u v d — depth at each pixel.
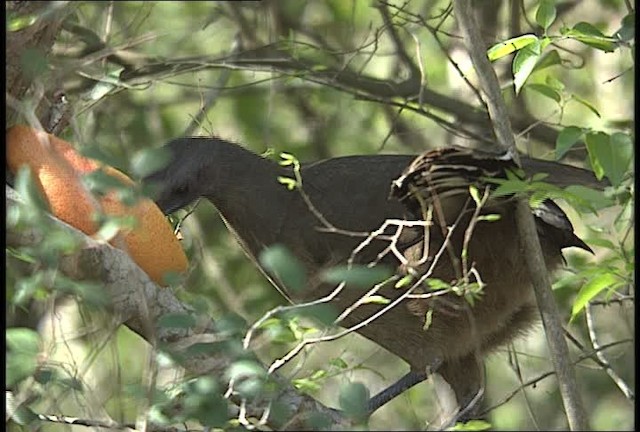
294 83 14.34
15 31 7.92
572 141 8.74
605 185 9.27
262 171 10.00
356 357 11.22
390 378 14.03
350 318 9.88
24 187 6.89
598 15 14.73
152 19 14.16
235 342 7.25
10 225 7.36
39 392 7.74
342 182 9.87
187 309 7.80
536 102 15.30
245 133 15.21
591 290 8.88
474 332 9.20
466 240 8.16
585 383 15.34
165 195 9.68
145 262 7.91
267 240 9.94
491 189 8.59
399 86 13.73
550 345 8.46
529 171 9.37
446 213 9.04
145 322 7.64
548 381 14.67
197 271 13.81
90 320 8.50
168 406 7.39
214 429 7.66
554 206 9.42
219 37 15.59
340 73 12.92
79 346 10.26
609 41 9.30
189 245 10.85
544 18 9.19
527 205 8.60
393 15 11.93
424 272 9.46
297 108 15.54
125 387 7.41
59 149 7.66
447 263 9.46
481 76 8.53
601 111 15.00
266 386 7.29
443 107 13.79
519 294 9.78
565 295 12.90
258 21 15.02
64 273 7.48
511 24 13.21
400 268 9.38
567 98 11.80
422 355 10.02
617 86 14.93
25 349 7.08
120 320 7.72
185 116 15.32
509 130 8.46
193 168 9.78
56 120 8.63
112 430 8.00
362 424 7.43
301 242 9.84
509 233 9.38
